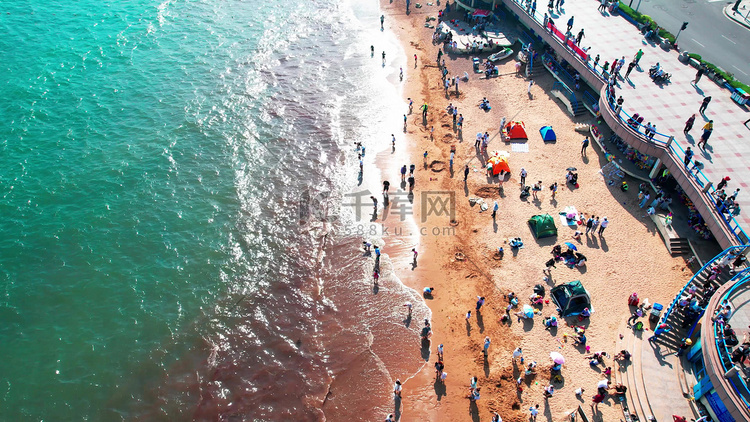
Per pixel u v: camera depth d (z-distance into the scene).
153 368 32.09
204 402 30.42
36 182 44.44
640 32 52.91
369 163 48.66
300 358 32.84
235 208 43.75
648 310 32.59
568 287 33.66
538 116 51.44
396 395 30.30
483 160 47.12
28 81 56.94
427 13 75.62
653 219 38.94
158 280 37.41
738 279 28.44
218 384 31.38
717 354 24.81
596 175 43.94
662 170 40.47
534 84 56.19
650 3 58.12
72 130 50.53
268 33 71.75
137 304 35.72
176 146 49.75
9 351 32.53
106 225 41.22
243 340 33.94
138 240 40.25
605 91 44.31
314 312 35.78
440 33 66.81
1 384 30.80
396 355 32.69
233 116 54.56
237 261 39.25
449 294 36.22
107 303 35.66
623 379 29.16
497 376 30.80
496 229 40.38
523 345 32.19
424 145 50.22
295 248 40.56
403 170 44.88
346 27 73.69
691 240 36.19
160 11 75.56
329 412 29.86
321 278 38.19
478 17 67.00
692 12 56.00
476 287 36.34
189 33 70.25
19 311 34.88
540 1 60.12
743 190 34.44
